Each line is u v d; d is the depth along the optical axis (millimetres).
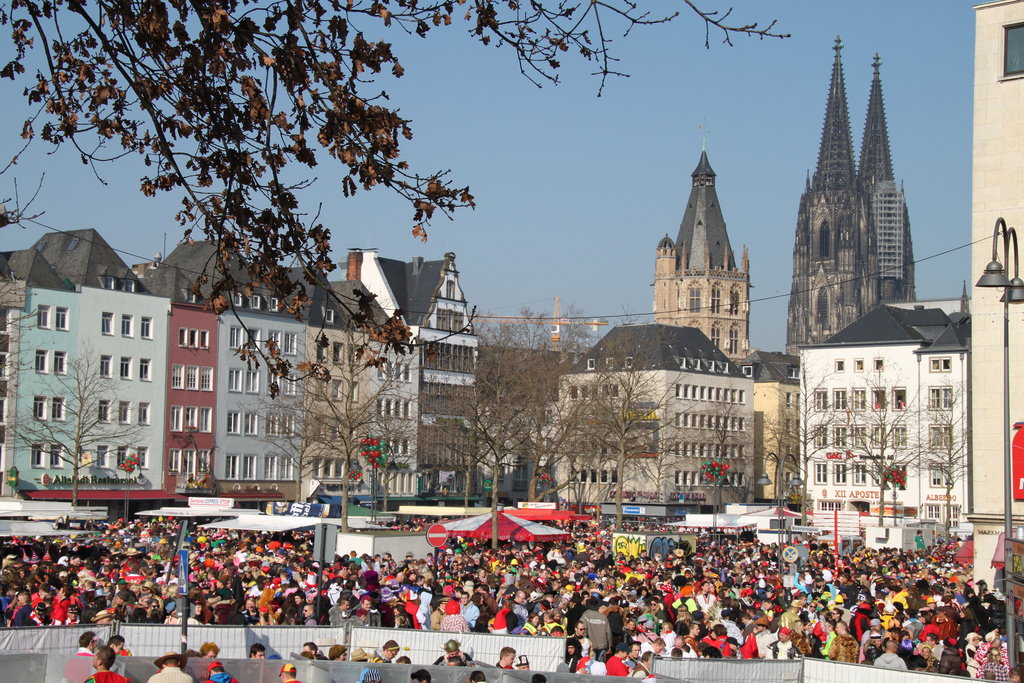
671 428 121375
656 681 16141
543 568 35812
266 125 10445
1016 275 25328
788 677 17734
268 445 96562
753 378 143750
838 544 53594
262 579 25297
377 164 10367
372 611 22234
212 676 14945
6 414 77812
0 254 85250
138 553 31656
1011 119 43344
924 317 119438
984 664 19297
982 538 42219
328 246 11383
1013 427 41000
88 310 83938
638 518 122375
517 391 75250
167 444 89250
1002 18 43688
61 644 16750
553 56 10820
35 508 36188
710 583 27438
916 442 109500
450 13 10539
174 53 10844
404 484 109625
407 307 115625
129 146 11500
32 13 11086
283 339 97438
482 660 19484
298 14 10289
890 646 18766
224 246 11273
